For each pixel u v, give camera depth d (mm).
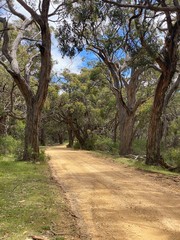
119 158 26062
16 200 8578
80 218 7180
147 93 36250
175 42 19047
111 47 20141
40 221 6699
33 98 20297
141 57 19578
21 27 21359
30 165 17734
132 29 21422
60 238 5699
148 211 7871
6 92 31484
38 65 30391
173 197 9664
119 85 30672
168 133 45781
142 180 13422
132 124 31734
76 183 12211
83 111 47250
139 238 5859
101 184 12016
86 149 46188
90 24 18938
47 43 19781
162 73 19906
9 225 6281
